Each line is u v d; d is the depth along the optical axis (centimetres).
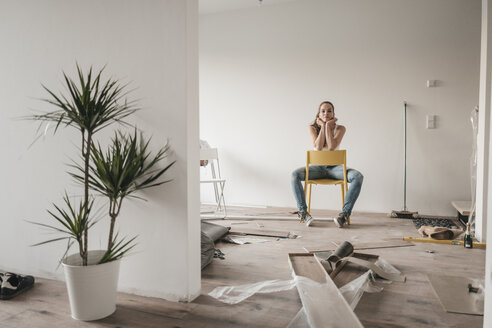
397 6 476
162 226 218
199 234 226
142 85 220
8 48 255
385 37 482
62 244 248
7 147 260
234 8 539
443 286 233
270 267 272
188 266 213
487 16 336
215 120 562
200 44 563
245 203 552
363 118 496
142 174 200
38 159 252
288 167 530
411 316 194
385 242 341
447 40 461
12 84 256
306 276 239
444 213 472
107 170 187
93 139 235
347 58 498
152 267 222
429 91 470
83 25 233
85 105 185
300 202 444
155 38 214
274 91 531
